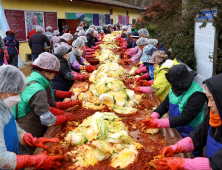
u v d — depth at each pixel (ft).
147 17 50.26
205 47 16.52
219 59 15.03
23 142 6.75
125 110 9.30
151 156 6.38
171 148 6.26
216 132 5.57
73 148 6.82
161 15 45.73
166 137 7.56
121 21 98.07
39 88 7.86
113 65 13.46
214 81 5.05
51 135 7.77
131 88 11.87
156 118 8.02
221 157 5.02
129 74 15.20
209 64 15.74
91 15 68.03
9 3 36.22
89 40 26.68
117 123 7.05
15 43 28.35
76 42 16.48
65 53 13.39
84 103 10.06
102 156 6.16
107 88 9.96
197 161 5.24
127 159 6.11
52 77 8.93
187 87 7.61
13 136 6.19
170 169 5.40
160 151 6.28
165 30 32.50
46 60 8.43
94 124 6.53
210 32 15.29
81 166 6.09
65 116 8.23
